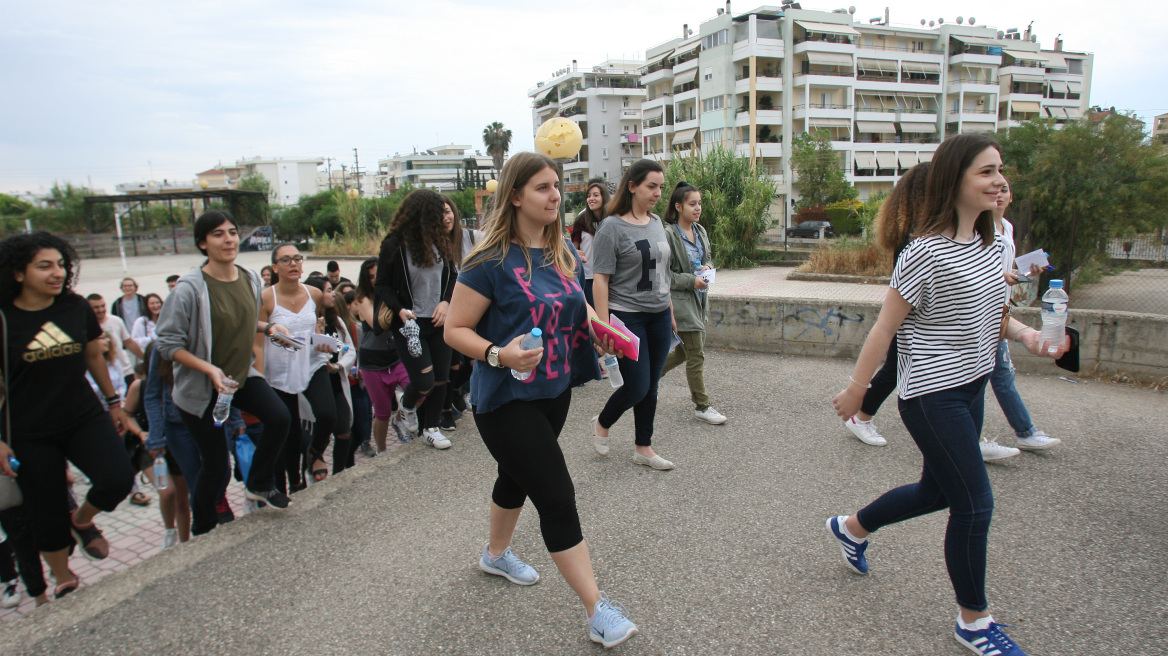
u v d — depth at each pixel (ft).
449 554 9.80
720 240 66.64
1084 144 41.65
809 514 10.71
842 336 20.98
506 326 7.38
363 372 16.42
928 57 183.62
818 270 56.44
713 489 11.80
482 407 7.30
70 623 8.30
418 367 13.94
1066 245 40.45
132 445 13.53
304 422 14.16
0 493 9.60
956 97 186.80
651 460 12.78
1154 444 13.10
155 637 8.01
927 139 187.83
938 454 7.04
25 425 9.96
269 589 9.00
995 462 12.53
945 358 6.98
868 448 13.55
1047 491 11.24
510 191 7.32
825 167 149.28
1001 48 189.47
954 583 7.22
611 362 8.87
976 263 6.93
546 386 7.39
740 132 175.94
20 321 9.86
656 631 7.80
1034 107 202.90
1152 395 16.29
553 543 7.34
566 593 8.68
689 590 8.64
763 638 7.61
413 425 15.64
